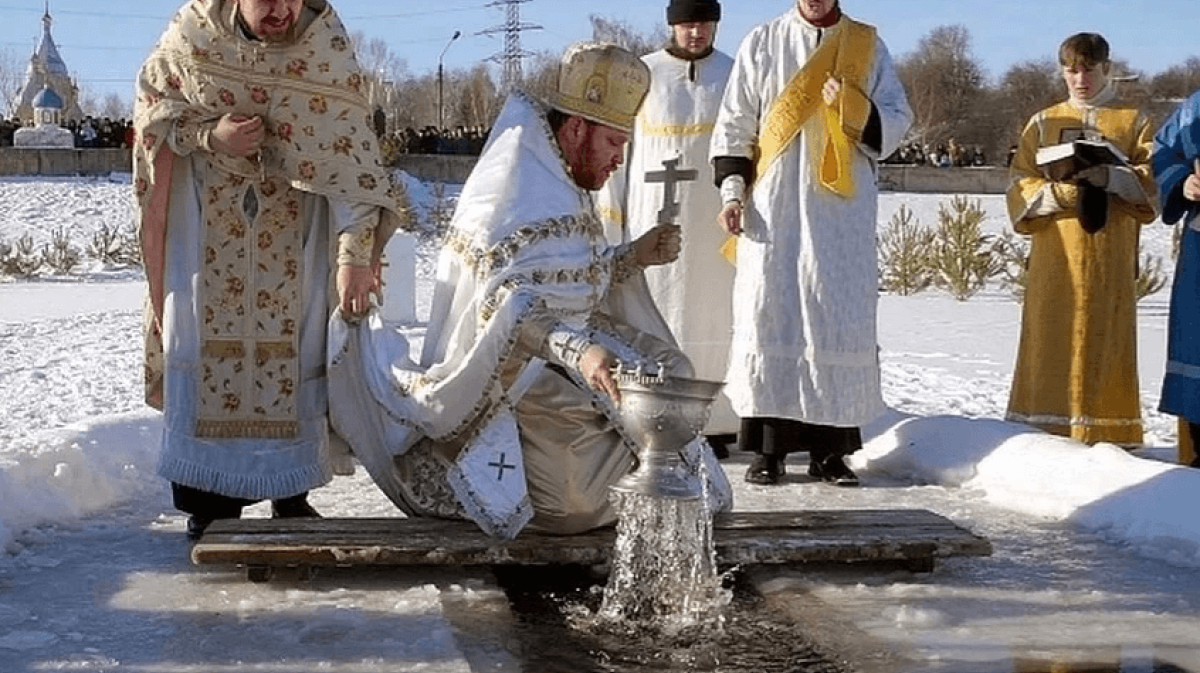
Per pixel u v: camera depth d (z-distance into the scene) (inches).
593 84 204.1
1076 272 301.6
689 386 178.7
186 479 217.0
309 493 264.5
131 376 446.6
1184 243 283.4
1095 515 237.3
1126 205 300.7
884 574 206.7
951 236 904.9
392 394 203.8
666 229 214.1
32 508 230.2
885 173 1828.2
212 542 195.3
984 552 204.5
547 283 197.0
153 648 168.7
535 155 203.0
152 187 216.7
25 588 194.7
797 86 274.7
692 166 305.6
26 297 870.4
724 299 308.7
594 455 204.7
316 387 220.4
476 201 200.4
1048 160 298.2
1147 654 170.6
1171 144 282.4
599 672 163.3
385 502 256.5
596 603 191.3
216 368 217.6
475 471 198.8
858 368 274.5
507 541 197.5
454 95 3693.4
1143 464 245.9
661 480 182.1
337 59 216.4
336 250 218.1
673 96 306.8
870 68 277.9
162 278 219.3
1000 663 167.0
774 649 172.4
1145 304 781.3
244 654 166.7
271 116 214.5
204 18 214.4
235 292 217.9
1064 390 303.4
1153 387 428.1
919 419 299.7
